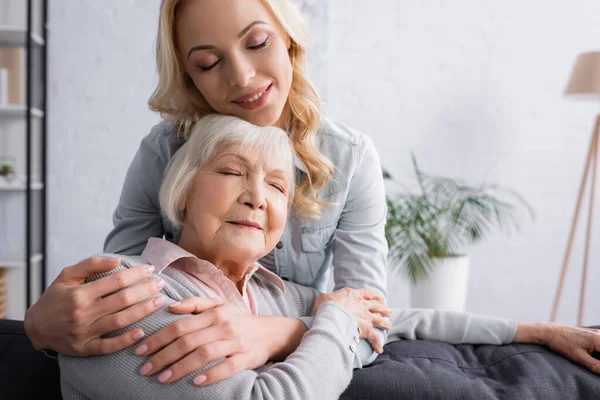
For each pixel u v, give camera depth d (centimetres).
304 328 112
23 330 119
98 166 367
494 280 376
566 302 375
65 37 362
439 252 323
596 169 346
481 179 374
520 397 106
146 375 94
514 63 371
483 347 129
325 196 140
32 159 351
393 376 110
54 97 364
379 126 373
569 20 369
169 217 114
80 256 369
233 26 117
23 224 359
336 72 371
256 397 93
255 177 110
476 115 373
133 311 97
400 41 371
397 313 137
